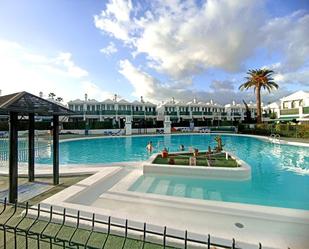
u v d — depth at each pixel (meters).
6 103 5.72
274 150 20.36
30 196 6.46
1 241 3.82
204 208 5.88
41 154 18.78
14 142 5.94
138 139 32.47
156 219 4.42
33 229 4.25
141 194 7.07
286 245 4.21
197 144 27.30
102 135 35.78
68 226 4.36
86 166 11.17
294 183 9.89
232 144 25.75
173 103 61.28
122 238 3.96
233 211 5.63
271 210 5.59
